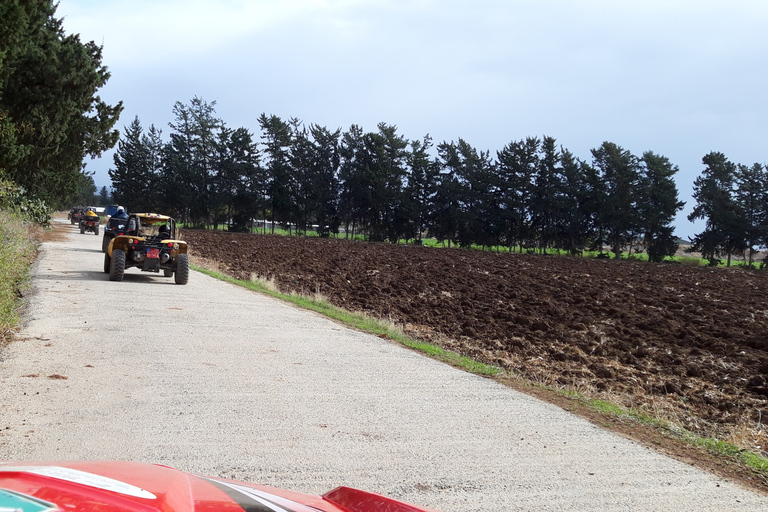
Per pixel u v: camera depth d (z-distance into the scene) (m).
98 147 36.50
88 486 1.42
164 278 19.27
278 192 96.38
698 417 8.20
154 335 9.45
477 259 49.66
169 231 18.89
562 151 93.25
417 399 6.98
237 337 9.95
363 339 10.87
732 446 6.09
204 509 1.54
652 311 20.47
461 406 6.83
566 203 90.75
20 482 1.34
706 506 4.44
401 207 96.69
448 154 97.94
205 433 5.21
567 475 4.90
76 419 5.30
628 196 87.50
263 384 7.06
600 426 6.46
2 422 5.06
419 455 5.10
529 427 6.21
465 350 11.66
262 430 5.42
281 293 18.23
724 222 86.31
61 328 9.37
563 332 15.02
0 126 25.27
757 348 14.86
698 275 45.03
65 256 23.17
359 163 100.44
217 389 6.68
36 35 28.98
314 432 5.48
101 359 7.61
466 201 96.75
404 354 9.73
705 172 90.25
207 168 103.88
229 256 35.81
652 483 4.86
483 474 4.78
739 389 10.32
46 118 29.31
